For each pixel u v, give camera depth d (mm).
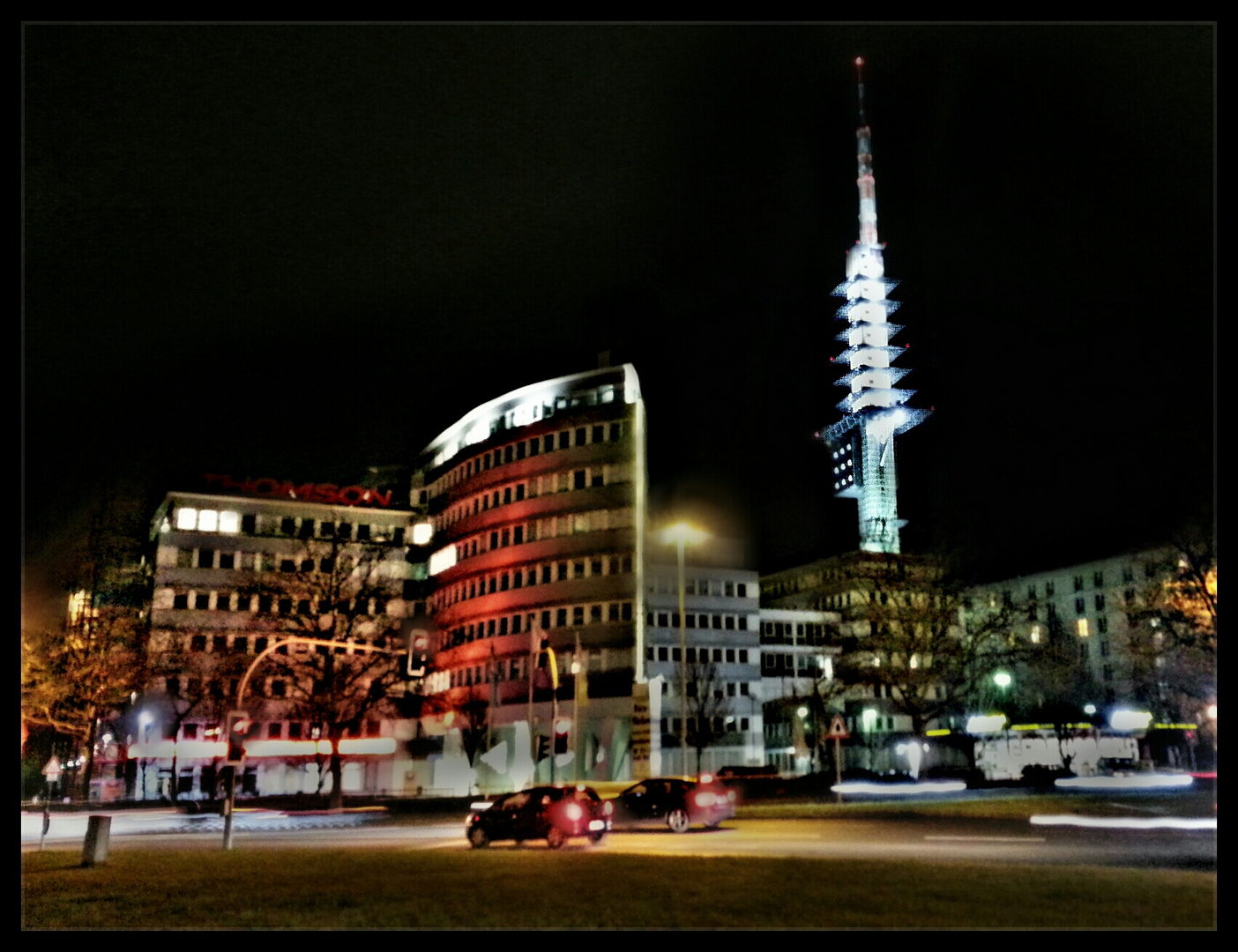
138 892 17828
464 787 85000
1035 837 24328
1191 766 63500
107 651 66438
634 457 82688
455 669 88500
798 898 14602
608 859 20812
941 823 29531
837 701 110125
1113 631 113500
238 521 89625
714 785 30047
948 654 57594
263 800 64000
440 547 95062
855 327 196625
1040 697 79938
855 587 61312
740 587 101812
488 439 91188
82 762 77188
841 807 37625
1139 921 12500
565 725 53281
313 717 64938
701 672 95938
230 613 85938
